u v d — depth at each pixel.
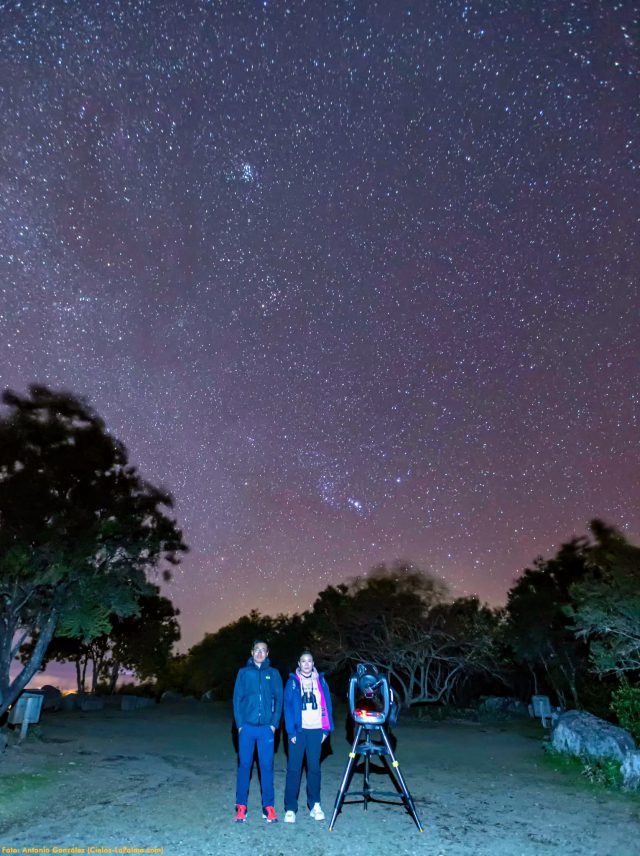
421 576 26.27
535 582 26.70
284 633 31.34
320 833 6.40
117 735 14.23
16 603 12.77
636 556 12.98
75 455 13.34
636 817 7.35
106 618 14.04
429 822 6.96
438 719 21.25
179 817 7.01
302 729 6.99
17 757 10.52
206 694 29.53
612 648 13.06
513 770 10.53
